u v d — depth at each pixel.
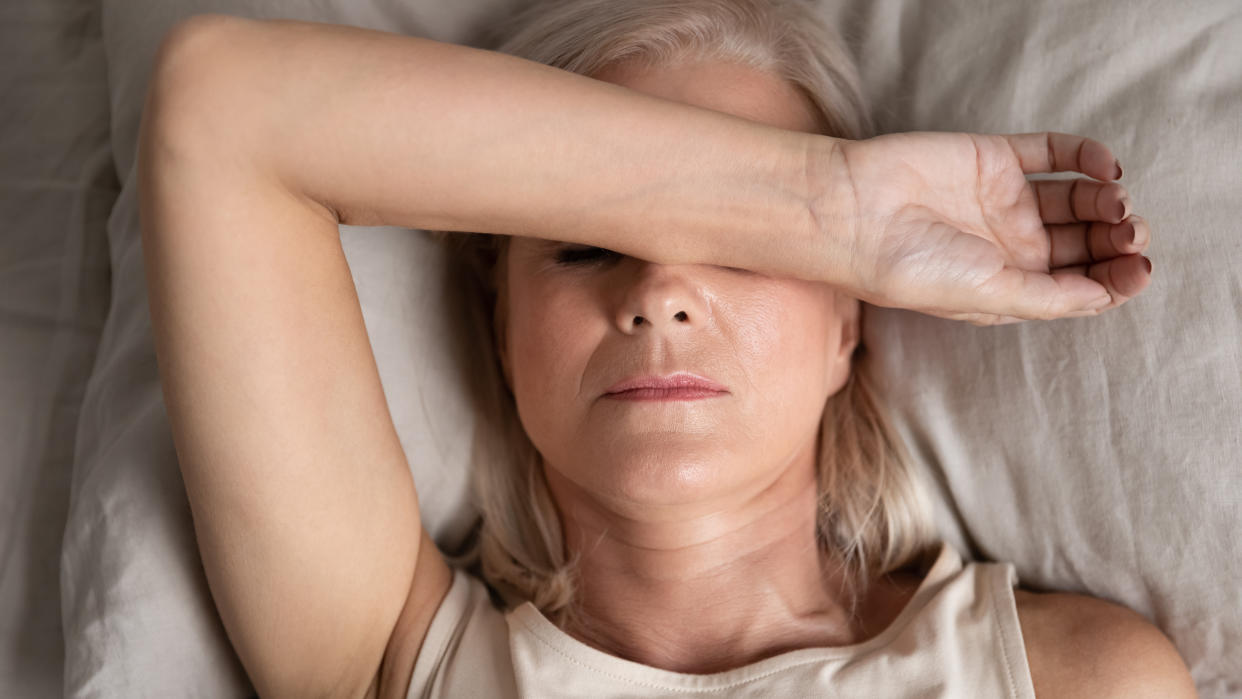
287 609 0.67
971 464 0.83
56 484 0.84
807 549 0.83
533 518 0.90
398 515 0.71
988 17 0.82
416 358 0.87
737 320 0.69
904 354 0.85
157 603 0.71
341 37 0.58
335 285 0.63
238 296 0.58
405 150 0.56
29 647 0.78
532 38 0.84
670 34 0.78
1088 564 0.79
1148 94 0.75
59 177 0.97
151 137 0.57
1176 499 0.73
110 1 0.98
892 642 0.74
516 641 0.75
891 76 0.87
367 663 0.74
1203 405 0.72
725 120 0.60
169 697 0.71
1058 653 0.73
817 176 0.59
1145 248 0.73
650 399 0.69
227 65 0.56
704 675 0.73
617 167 0.57
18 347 0.89
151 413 0.75
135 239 0.88
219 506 0.64
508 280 0.82
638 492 0.70
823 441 0.88
